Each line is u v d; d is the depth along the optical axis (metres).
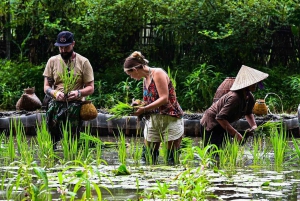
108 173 7.24
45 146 8.69
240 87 8.91
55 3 18.20
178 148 8.65
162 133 8.59
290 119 12.72
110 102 16.27
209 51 17.66
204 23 17.39
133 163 8.36
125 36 18.33
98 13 17.59
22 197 5.64
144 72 8.51
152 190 5.55
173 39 18.14
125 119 12.89
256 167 8.00
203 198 5.28
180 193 5.26
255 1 17.16
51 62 9.88
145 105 8.63
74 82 9.70
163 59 18.30
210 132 9.30
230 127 9.00
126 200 5.54
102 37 17.81
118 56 17.83
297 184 6.53
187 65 17.75
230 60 17.83
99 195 4.90
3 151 9.22
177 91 16.86
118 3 17.41
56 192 5.95
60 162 8.23
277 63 18.14
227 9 17.11
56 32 18.27
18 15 18.34
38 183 6.40
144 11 17.73
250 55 17.86
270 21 17.89
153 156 8.70
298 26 17.38
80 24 17.98
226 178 6.86
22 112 14.08
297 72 18.00
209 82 16.47
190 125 12.89
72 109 9.66
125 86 15.70
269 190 6.12
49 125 9.81
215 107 9.25
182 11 17.45
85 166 5.14
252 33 17.30
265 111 13.24
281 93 16.64
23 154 8.39
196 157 9.01
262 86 9.16
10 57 18.92
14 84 17.44
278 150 8.37
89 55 18.31
